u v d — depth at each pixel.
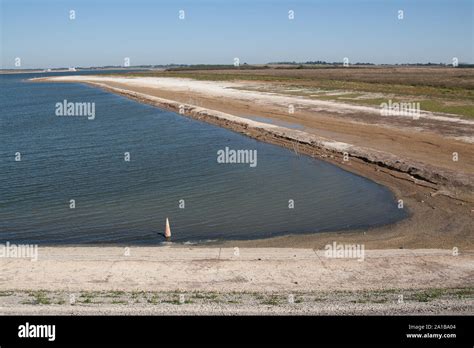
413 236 17.06
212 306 11.47
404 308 11.27
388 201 21.44
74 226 19.09
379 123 38.72
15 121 53.88
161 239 17.53
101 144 37.84
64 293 12.37
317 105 51.66
